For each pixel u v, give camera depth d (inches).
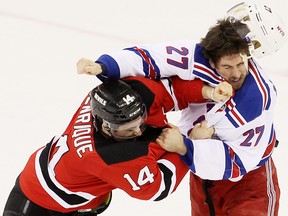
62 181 457.1
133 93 423.5
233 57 438.3
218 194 530.0
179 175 451.5
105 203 502.9
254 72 465.1
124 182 435.5
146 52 461.1
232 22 443.2
